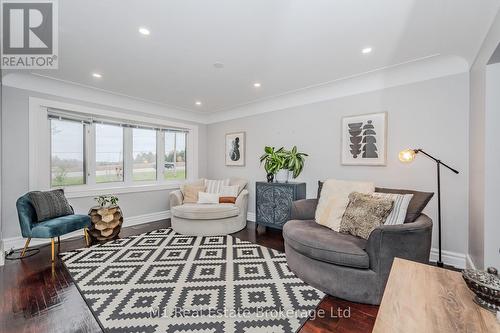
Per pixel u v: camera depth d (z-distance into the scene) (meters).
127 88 3.35
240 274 2.23
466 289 1.00
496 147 1.85
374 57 2.38
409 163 2.68
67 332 1.47
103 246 2.98
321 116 3.41
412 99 2.66
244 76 2.89
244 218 3.88
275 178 3.69
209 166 5.16
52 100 3.15
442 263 2.32
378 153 2.88
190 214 3.41
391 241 1.71
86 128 3.56
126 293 1.90
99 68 2.65
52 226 2.53
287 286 2.00
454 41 2.04
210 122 5.10
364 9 1.63
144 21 1.78
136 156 4.20
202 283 2.06
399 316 0.83
